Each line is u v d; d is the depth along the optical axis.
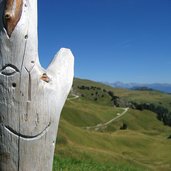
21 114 1.16
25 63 1.16
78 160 4.74
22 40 1.15
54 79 1.21
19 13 1.15
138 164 9.23
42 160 1.19
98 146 16.02
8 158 1.17
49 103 1.18
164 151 19.17
